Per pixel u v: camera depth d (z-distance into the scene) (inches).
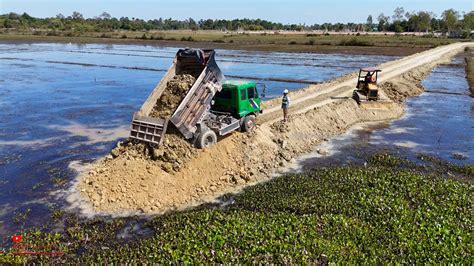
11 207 674.2
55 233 592.4
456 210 618.8
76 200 693.3
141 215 646.5
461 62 2647.6
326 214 601.6
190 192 708.7
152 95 778.8
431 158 911.0
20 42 4618.6
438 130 1145.4
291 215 598.9
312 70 2358.5
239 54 3400.6
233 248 509.7
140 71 2299.5
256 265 474.0
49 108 1386.6
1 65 2500.0
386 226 571.2
